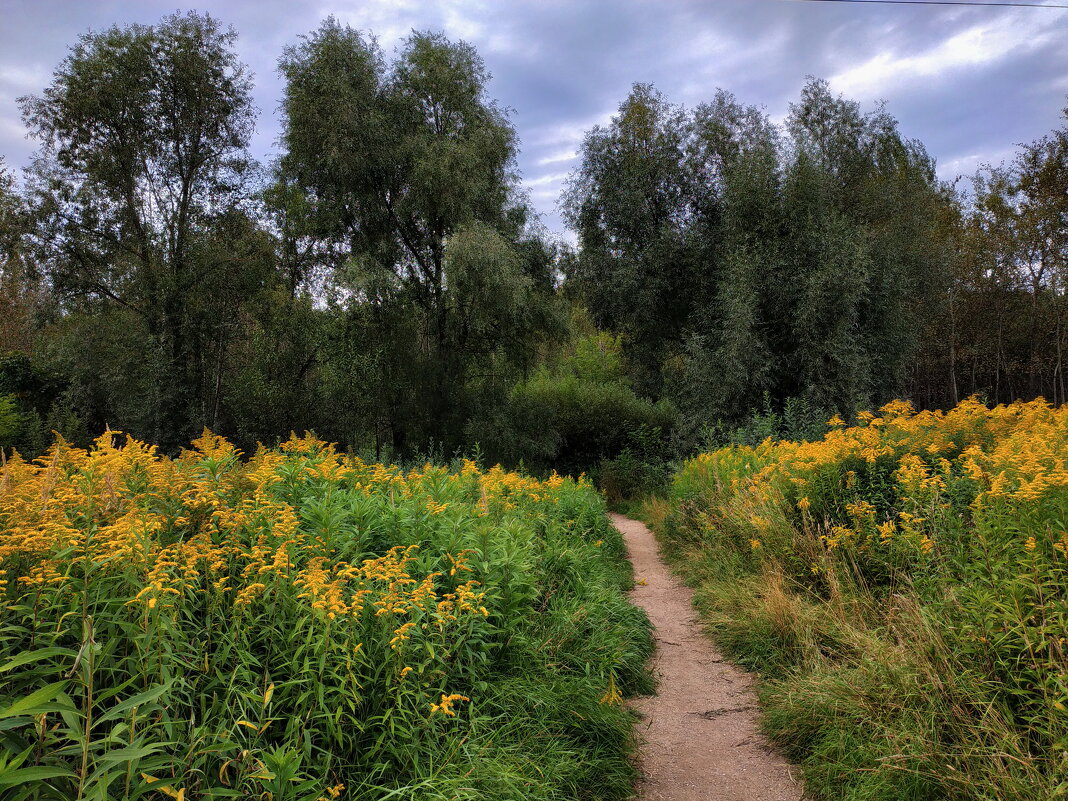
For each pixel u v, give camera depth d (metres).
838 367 16.33
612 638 4.88
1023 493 3.64
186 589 2.91
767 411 15.21
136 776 2.17
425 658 3.29
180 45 19.88
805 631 4.72
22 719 1.92
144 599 2.48
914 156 25.62
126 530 2.65
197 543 3.06
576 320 27.41
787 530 6.18
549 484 9.78
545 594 5.29
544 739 3.48
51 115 18.66
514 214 20.98
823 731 3.63
